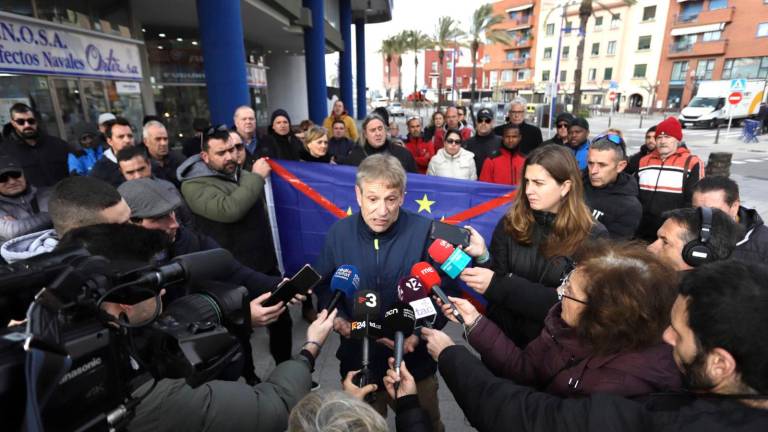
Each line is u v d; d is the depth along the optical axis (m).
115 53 7.17
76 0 6.26
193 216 2.66
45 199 2.54
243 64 5.87
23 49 5.20
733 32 33.38
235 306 1.08
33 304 0.64
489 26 31.48
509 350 1.33
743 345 0.73
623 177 2.62
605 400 0.90
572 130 4.55
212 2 5.44
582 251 1.31
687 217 1.46
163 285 0.92
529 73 50.69
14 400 0.59
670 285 0.96
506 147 4.30
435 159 4.74
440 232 1.65
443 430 1.86
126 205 1.50
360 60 24.41
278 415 1.08
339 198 3.16
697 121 24.41
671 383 0.97
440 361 1.29
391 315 1.38
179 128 10.88
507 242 1.85
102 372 0.70
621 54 40.75
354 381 1.31
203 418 0.94
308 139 4.14
